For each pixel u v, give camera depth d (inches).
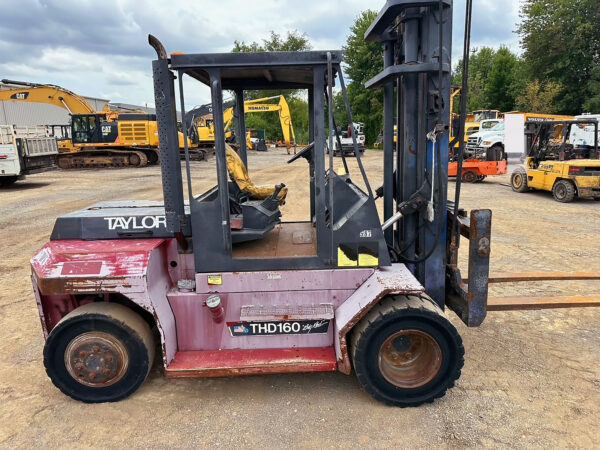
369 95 1674.5
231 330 135.6
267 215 138.3
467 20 118.7
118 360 130.2
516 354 161.2
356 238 132.9
